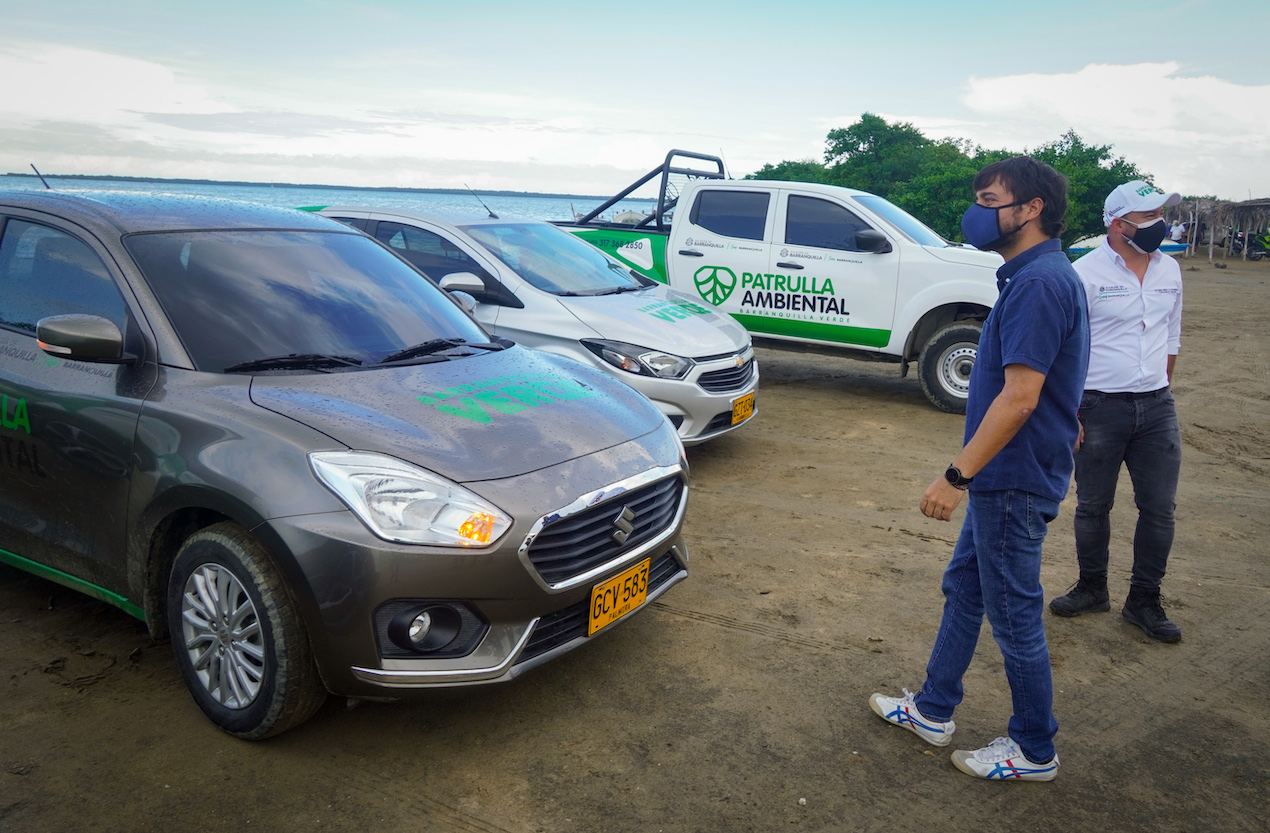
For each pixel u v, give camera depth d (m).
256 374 2.97
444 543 2.52
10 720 2.82
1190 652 3.59
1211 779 2.75
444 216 6.32
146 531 2.84
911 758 2.81
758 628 3.67
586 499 2.79
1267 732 3.02
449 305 4.01
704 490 5.50
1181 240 41.88
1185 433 7.29
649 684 3.21
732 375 5.79
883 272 7.77
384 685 2.53
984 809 2.57
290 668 2.57
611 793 2.58
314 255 3.72
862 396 8.68
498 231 6.36
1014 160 2.48
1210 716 3.12
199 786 2.54
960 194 33.44
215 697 2.78
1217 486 5.89
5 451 3.27
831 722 3.00
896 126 53.75
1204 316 15.78
